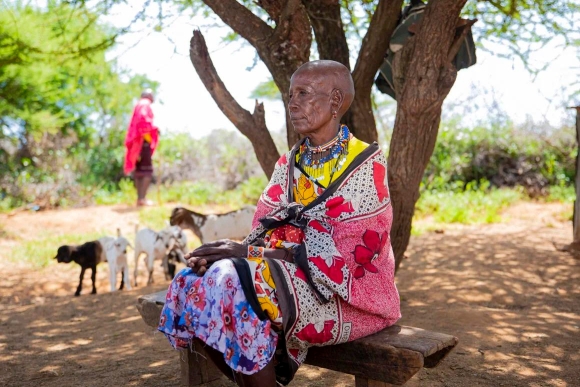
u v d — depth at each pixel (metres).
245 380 2.71
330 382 3.76
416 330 3.02
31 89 12.05
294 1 4.62
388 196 2.98
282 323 2.73
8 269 8.14
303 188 3.05
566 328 4.68
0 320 5.83
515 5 5.98
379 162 2.96
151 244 7.11
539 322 4.83
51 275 7.83
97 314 5.89
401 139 4.61
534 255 7.51
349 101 3.05
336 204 2.89
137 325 5.32
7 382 4.00
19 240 9.91
